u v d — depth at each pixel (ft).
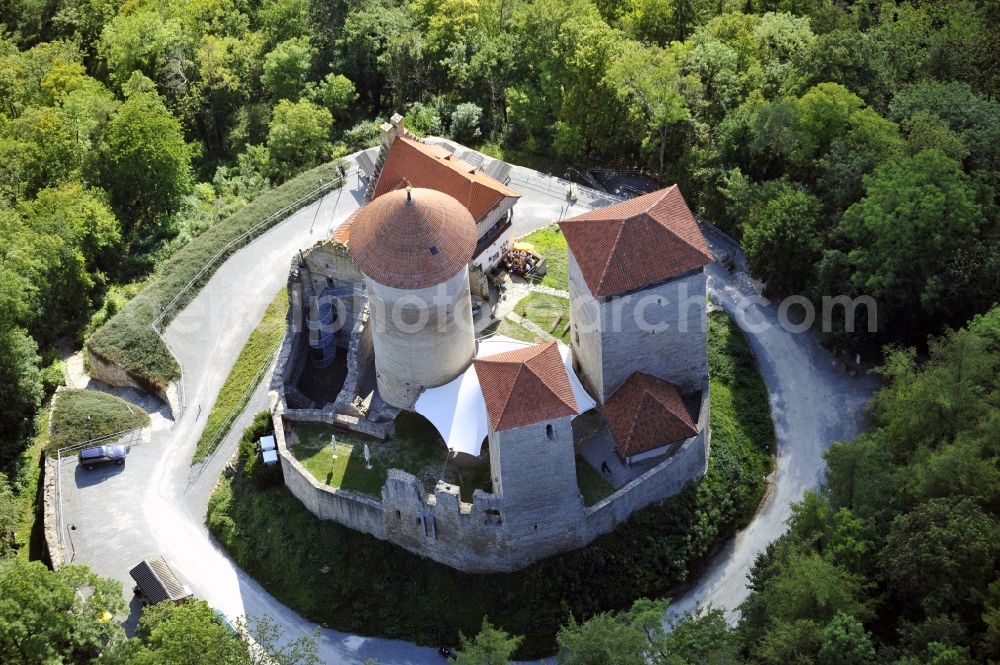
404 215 260.42
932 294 295.89
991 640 211.20
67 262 359.66
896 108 350.84
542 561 266.98
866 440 262.47
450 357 279.90
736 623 262.67
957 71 380.17
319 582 272.31
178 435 313.53
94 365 335.88
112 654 236.22
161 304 347.77
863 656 216.54
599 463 277.44
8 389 321.11
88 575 251.60
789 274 328.29
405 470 277.64
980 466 240.32
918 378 274.36
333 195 393.09
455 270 262.88
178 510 294.05
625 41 387.75
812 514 253.24
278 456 288.71
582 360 290.56
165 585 266.57
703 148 377.09
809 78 367.25
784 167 363.35
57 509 294.87
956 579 224.74
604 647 219.41
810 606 231.50
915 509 242.58
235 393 322.34
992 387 270.46
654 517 276.62
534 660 258.57
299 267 319.88
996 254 295.28
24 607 235.20
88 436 310.24
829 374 319.68
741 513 287.07
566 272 341.41
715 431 298.35
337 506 274.36
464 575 268.62
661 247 260.83
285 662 237.04
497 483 255.29
